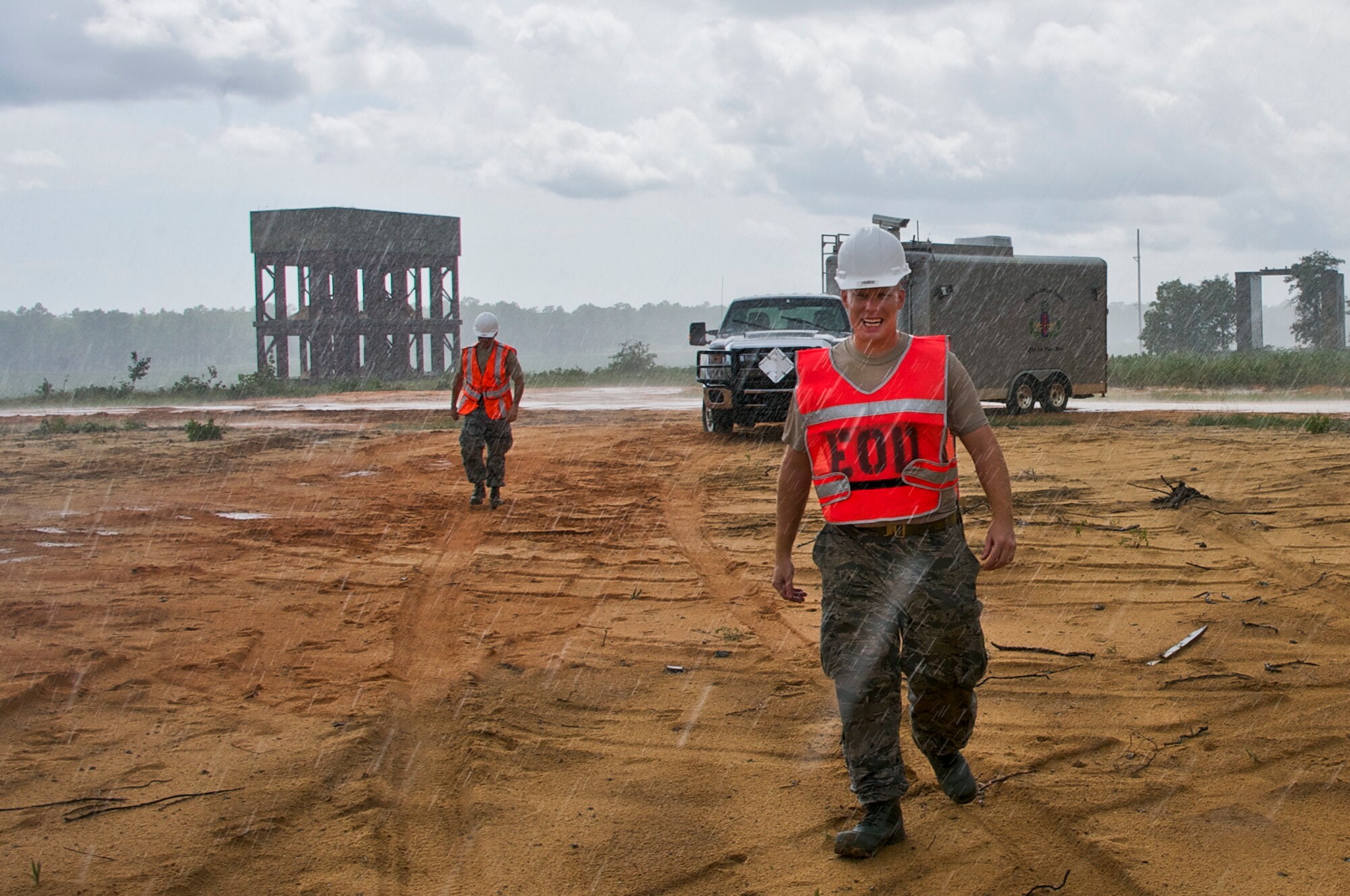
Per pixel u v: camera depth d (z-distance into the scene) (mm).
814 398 3562
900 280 3469
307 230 63438
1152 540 7789
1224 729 4371
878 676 3430
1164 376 33594
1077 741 4266
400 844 3561
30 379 172875
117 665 5395
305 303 66125
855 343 3572
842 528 3508
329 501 10531
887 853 3434
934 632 3434
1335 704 4578
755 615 6215
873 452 3461
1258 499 9148
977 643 3480
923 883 3256
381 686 5082
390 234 65812
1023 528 8250
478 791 3936
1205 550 7449
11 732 4516
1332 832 3496
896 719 3467
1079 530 8156
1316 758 4047
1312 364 32781
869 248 3465
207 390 44688
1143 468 11242
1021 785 3877
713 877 3332
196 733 4508
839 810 3750
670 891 3250
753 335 16547
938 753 3662
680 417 20984
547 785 4000
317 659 5508
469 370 10047
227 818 3719
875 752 3424
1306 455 11688
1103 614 6023
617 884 3291
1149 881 3213
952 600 3428
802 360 3646
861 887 3230
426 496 10797
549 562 7688
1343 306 70062
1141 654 5332
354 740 4391
